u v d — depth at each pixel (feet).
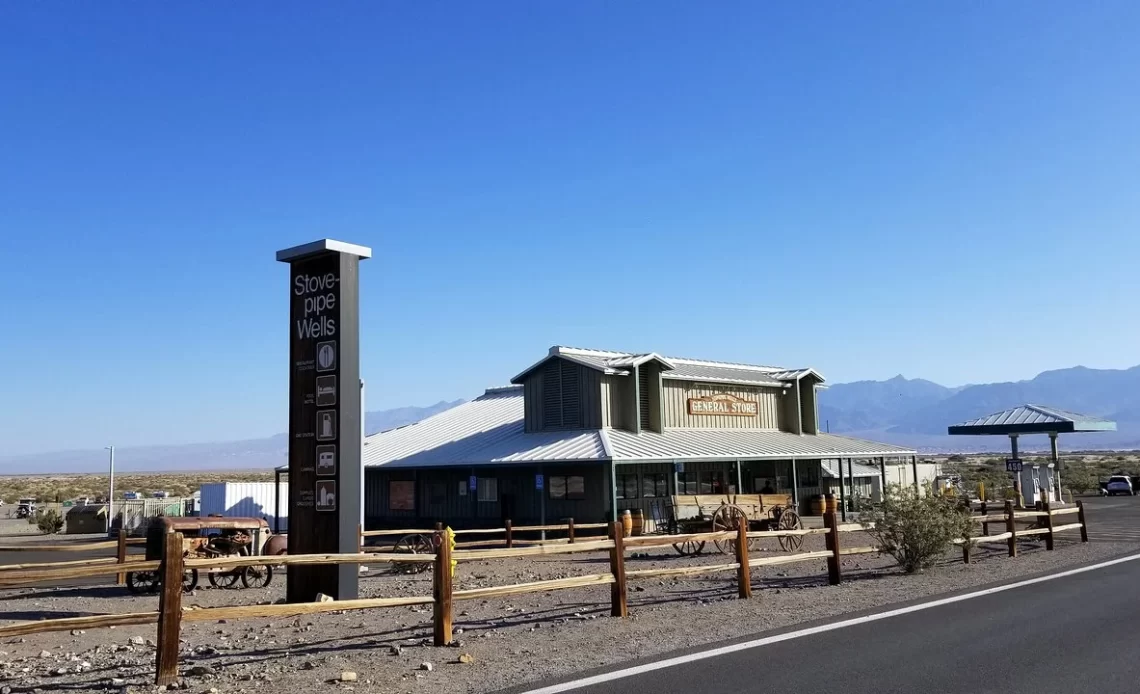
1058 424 158.81
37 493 343.05
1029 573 55.16
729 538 46.57
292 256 53.06
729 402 125.80
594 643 33.83
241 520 63.87
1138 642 32.37
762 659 29.89
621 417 112.06
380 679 28.58
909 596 45.24
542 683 27.09
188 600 52.90
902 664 28.91
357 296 52.65
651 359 113.29
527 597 51.90
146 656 34.58
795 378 134.31
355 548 50.52
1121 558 63.93
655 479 108.27
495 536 108.68
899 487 60.80
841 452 125.08
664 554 83.82
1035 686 25.98
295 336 53.47
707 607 43.32
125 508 150.51
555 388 114.21
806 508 131.54
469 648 33.81
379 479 121.80
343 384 51.03
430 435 126.93
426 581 63.41
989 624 36.32
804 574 59.26
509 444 111.86
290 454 52.42
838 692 25.43
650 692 25.63
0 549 58.08
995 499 167.43
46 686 28.50
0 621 46.42
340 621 43.96
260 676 29.22
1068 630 34.86
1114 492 214.07
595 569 71.72
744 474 121.80
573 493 103.81
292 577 50.34
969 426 173.06
